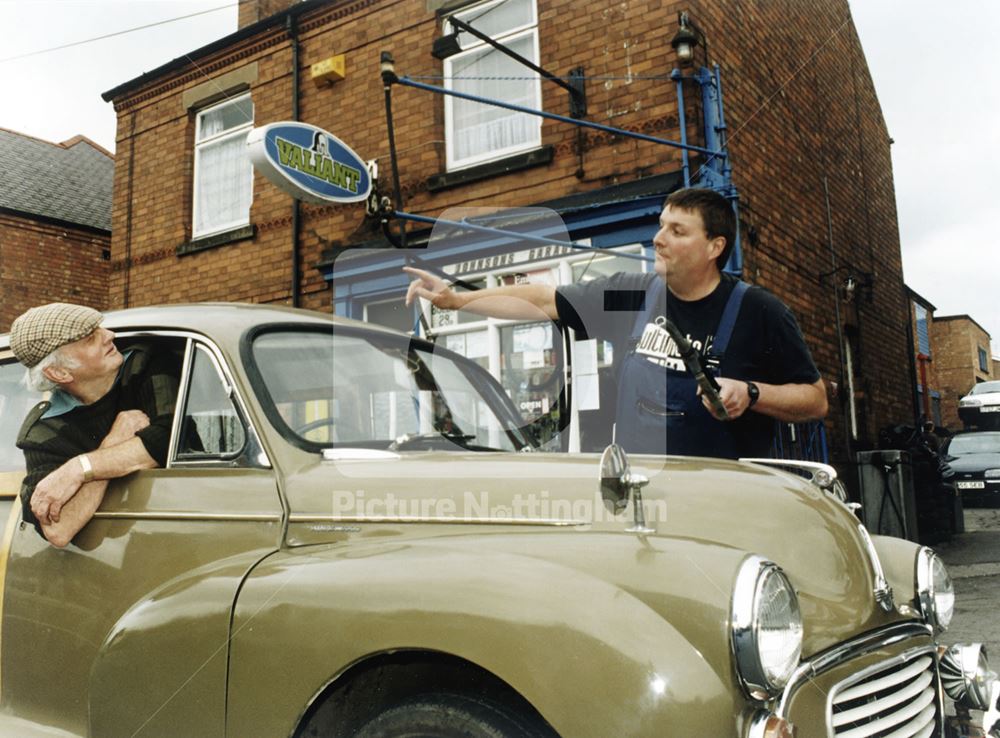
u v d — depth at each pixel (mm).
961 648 2447
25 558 2678
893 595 2438
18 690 2631
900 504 6898
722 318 3053
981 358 33875
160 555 2402
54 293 15086
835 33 10688
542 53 7688
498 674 1723
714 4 7477
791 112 9055
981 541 9445
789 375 3025
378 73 8703
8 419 3096
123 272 10742
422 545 2041
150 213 10562
